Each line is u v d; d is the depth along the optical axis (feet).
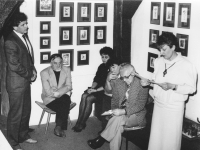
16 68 12.01
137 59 16.25
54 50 15.60
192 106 12.91
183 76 10.18
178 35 13.23
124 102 11.71
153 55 14.98
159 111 10.69
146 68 15.66
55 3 15.12
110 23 16.69
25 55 12.49
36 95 15.65
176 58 10.35
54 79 14.71
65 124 14.51
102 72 15.42
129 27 16.33
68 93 14.99
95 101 14.94
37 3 14.71
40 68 15.43
